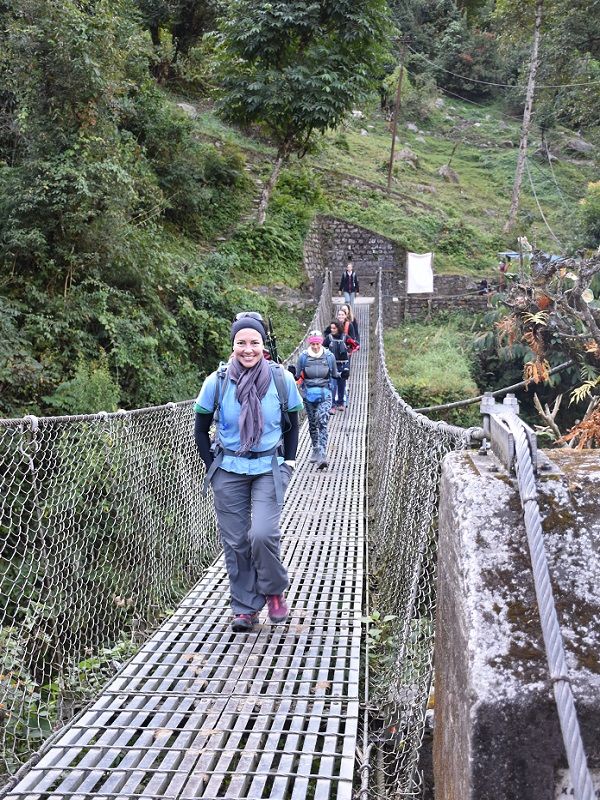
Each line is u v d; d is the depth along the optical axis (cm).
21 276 836
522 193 3372
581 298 603
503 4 2639
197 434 367
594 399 593
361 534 588
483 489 155
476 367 1622
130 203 983
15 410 667
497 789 135
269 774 259
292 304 1689
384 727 313
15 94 915
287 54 1927
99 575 439
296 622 399
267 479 363
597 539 145
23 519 466
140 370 861
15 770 297
